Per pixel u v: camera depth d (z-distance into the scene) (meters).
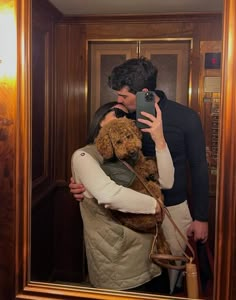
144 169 0.86
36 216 0.89
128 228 0.88
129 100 0.86
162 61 0.85
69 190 0.91
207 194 0.82
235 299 0.79
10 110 0.85
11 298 0.90
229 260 0.79
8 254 0.89
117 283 0.88
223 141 0.77
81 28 0.87
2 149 0.86
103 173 0.88
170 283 0.86
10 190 0.87
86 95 0.88
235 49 0.76
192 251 0.84
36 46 0.85
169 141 0.85
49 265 0.90
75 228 0.91
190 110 0.83
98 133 0.88
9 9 0.82
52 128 0.89
